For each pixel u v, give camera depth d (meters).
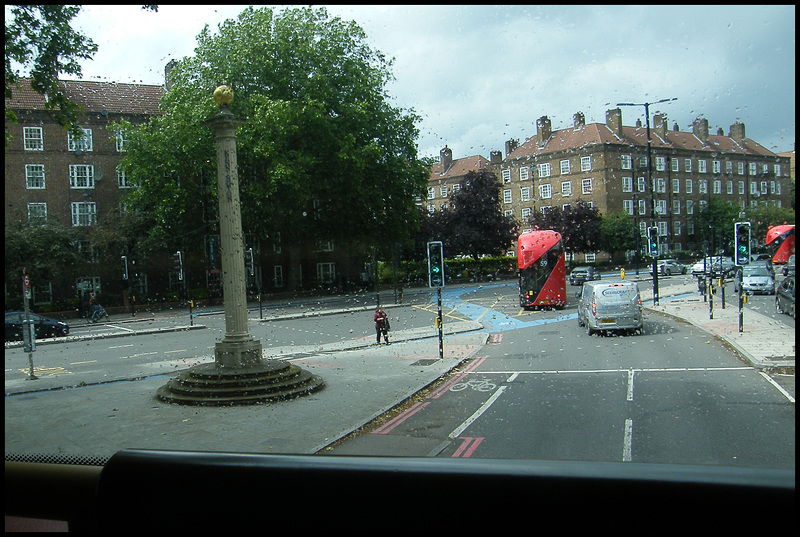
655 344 17.22
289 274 47.16
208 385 10.94
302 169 37.47
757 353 13.84
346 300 43.38
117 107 41.72
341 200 41.31
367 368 14.83
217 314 36.31
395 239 45.47
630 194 66.50
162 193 38.75
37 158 37.53
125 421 8.91
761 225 34.59
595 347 17.44
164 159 37.88
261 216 39.25
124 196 40.09
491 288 50.19
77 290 37.97
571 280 47.94
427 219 59.53
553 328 23.50
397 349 19.05
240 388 10.84
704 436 7.05
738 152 49.41
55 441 7.36
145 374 14.84
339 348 19.70
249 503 2.02
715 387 10.47
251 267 33.44
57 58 10.37
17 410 9.93
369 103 41.69
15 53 9.83
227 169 12.00
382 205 44.53
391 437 7.92
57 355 19.88
